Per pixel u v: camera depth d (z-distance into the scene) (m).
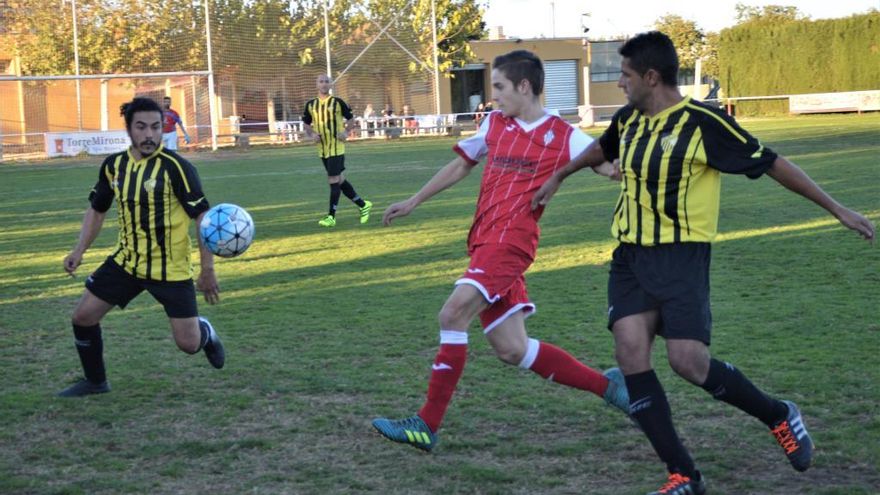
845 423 4.80
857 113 41.88
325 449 4.66
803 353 6.14
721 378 4.00
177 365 6.35
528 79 4.68
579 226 12.98
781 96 44.16
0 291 9.41
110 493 4.14
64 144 33.62
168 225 5.44
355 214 15.34
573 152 4.58
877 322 6.91
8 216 16.38
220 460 4.54
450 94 52.75
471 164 4.88
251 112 41.06
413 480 4.23
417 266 10.25
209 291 5.68
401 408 5.29
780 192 16.03
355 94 42.06
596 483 4.15
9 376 6.18
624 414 5.09
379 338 7.01
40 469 4.46
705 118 3.88
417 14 42.34
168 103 28.23
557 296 8.39
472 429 4.91
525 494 4.05
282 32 40.72
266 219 14.87
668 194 3.93
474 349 6.59
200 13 39.72
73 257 5.62
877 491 3.95
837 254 9.86
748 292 8.20
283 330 7.35
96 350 5.62
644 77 3.93
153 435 4.91
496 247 4.57
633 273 4.04
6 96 37.62
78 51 38.31
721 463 4.35
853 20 43.19
